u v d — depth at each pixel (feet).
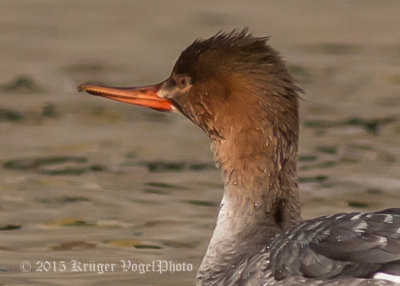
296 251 33.68
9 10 78.18
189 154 54.29
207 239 43.96
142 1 79.87
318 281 32.55
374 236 32.63
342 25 74.74
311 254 33.27
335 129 57.21
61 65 67.92
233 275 35.14
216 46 37.52
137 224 45.55
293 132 36.76
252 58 36.94
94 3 79.46
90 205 47.67
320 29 73.87
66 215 46.55
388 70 66.85
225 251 36.73
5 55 69.67
